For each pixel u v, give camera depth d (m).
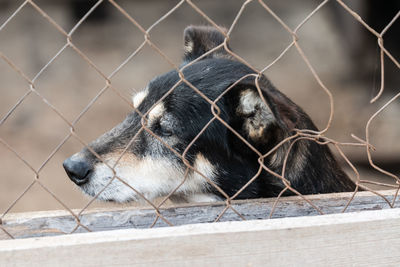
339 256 2.99
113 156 4.53
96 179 4.44
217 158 4.52
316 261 2.98
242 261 2.92
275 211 3.39
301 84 15.77
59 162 10.84
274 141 4.12
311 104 14.28
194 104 4.53
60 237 2.81
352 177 9.81
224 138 4.44
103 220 3.21
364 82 15.38
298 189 4.24
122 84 15.49
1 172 10.28
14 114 13.02
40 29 19.41
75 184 4.52
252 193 4.48
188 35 5.56
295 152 4.17
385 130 12.00
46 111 13.38
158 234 2.83
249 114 4.17
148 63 17.44
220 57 5.39
